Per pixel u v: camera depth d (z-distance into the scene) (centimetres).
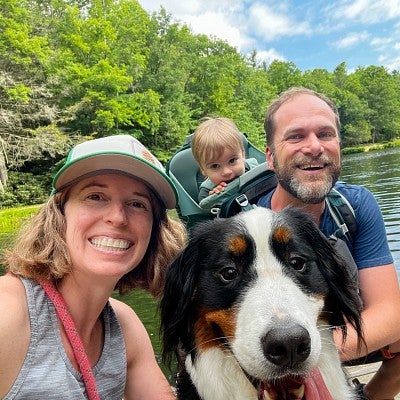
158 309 62
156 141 779
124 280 65
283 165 75
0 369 46
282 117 76
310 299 50
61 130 653
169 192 57
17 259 53
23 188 611
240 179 86
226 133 110
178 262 56
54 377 49
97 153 51
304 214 55
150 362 64
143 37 818
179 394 57
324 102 77
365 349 61
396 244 211
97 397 50
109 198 53
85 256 52
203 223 56
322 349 53
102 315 59
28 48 607
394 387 75
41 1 839
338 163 74
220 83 1009
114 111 673
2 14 614
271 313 44
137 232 55
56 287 54
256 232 51
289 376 47
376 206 72
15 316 47
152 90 762
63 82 654
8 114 602
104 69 673
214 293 51
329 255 55
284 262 51
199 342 54
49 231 53
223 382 52
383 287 68
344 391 54
